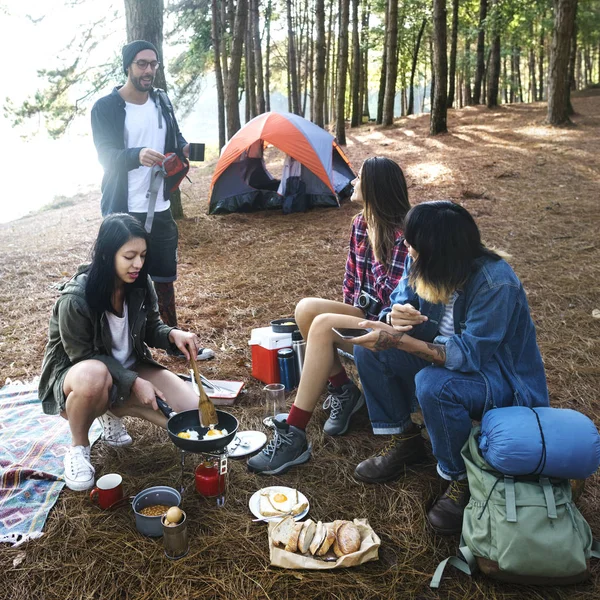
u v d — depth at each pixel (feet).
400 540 7.51
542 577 6.45
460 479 7.57
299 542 7.16
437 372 7.51
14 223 37.50
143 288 9.27
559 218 23.29
